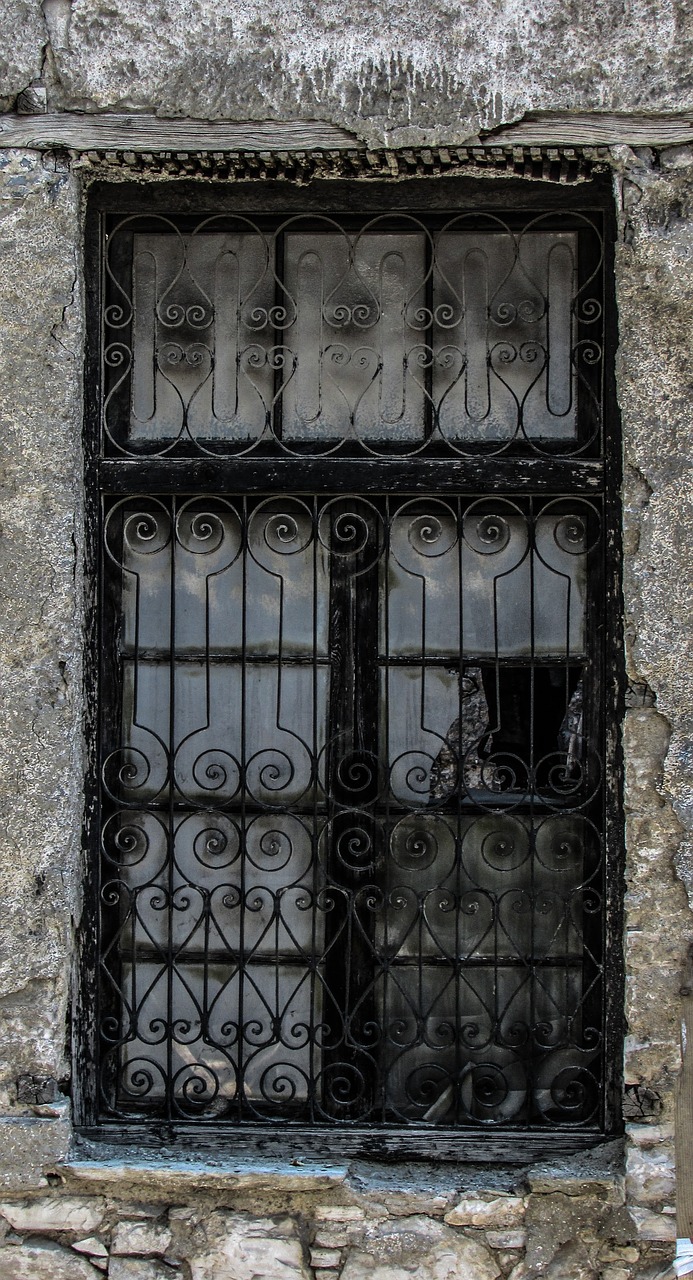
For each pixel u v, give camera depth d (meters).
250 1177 2.81
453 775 2.97
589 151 2.79
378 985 2.97
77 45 2.84
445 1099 2.96
